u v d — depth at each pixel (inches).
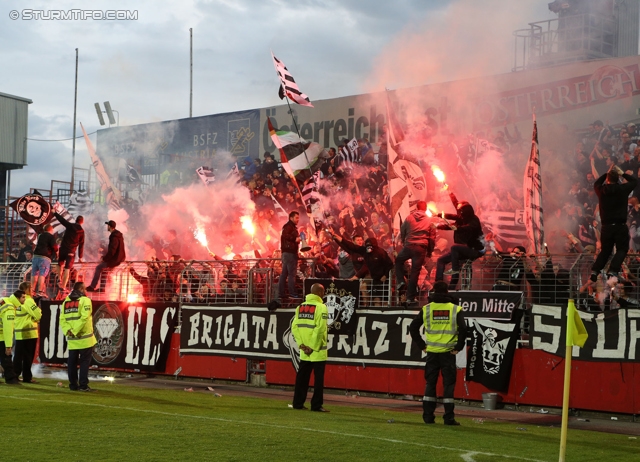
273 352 644.7
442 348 450.3
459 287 579.8
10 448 329.7
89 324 589.9
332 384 620.1
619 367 498.3
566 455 344.8
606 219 502.6
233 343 671.1
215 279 701.3
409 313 579.2
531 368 532.7
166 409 478.6
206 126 1144.2
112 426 398.3
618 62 810.8
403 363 578.9
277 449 335.6
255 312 660.1
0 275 845.8
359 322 605.3
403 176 916.6
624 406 494.0
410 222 578.6
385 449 342.3
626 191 498.3
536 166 673.6
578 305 522.9
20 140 1432.1
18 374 657.0
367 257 602.9
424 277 612.7
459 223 570.6
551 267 542.6
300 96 674.8
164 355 713.0
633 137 796.0
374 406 547.2
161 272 735.7
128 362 738.8
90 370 775.1
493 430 428.5
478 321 552.7
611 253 505.7
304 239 874.1
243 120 1104.2
